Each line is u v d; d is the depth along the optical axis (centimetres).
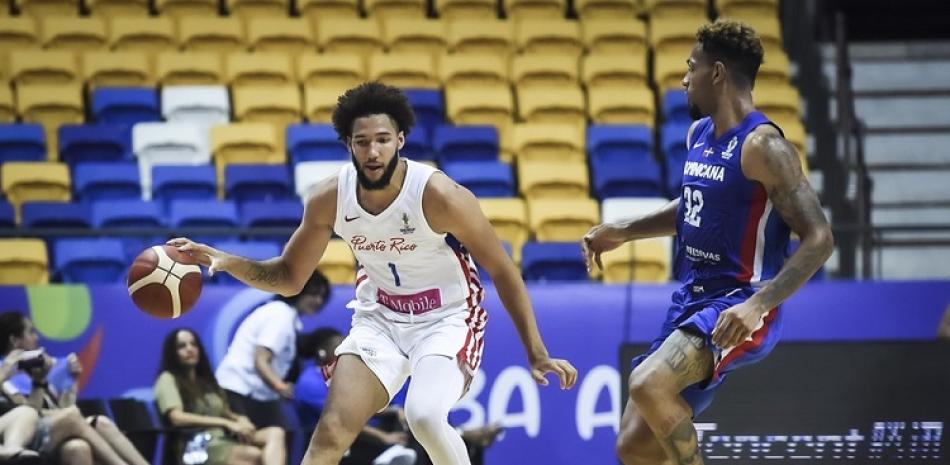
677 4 3036
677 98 2752
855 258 2309
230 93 2741
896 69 3083
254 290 1836
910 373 1461
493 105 2717
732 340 989
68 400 1633
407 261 1078
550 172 2503
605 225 1211
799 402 1450
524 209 2370
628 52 2933
